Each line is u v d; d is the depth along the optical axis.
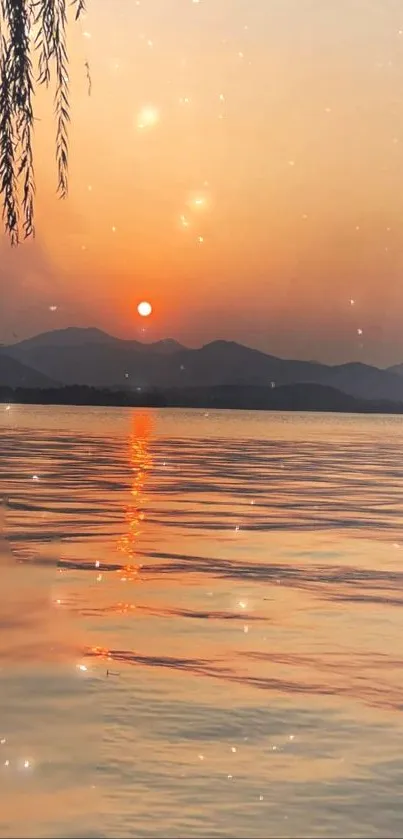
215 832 3.28
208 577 8.72
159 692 4.79
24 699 4.46
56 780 3.62
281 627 6.57
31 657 5.15
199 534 12.05
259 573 9.08
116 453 31.44
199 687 4.95
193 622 6.63
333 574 9.12
